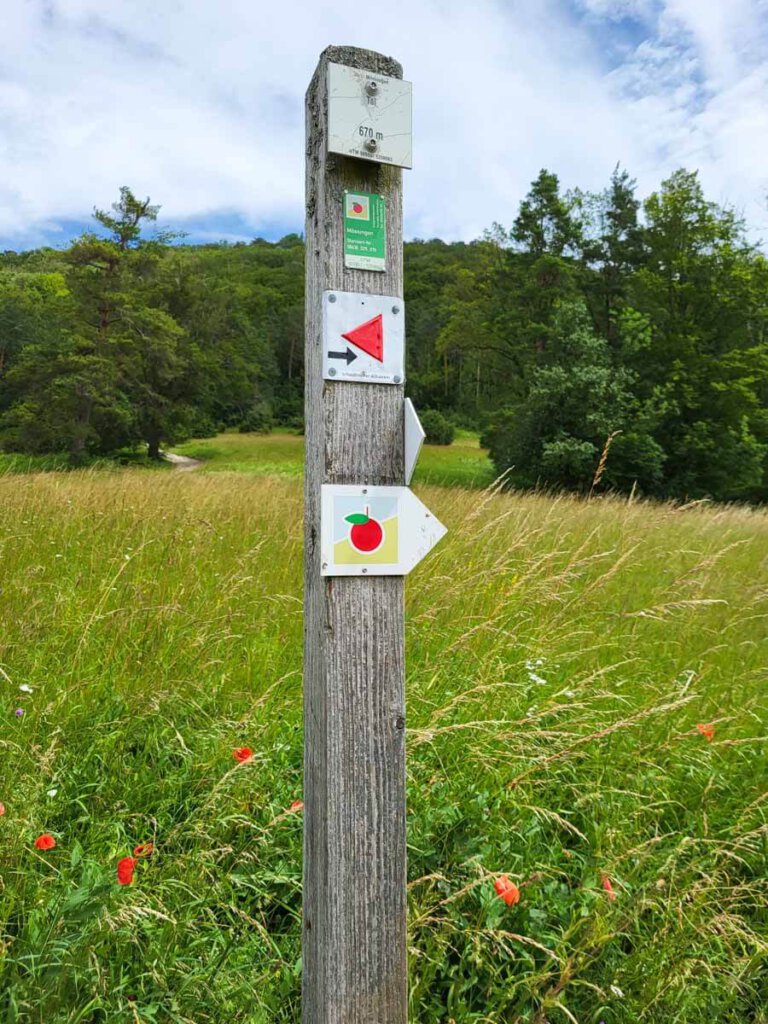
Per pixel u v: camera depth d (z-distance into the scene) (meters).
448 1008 1.78
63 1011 1.55
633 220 36.38
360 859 1.51
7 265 91.00
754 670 3.60
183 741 2.51
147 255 49.69
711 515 7.73
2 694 2.74
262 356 88.50
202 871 1.98
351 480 1.52
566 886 2.16
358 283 1.53
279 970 1.83
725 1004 1.88
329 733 1.49
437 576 3.92
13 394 51.09
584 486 27.59
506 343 36.88
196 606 3.71
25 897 1.87
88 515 5.61
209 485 8.18
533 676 2.93
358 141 1.48
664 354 29.44
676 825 2.58
